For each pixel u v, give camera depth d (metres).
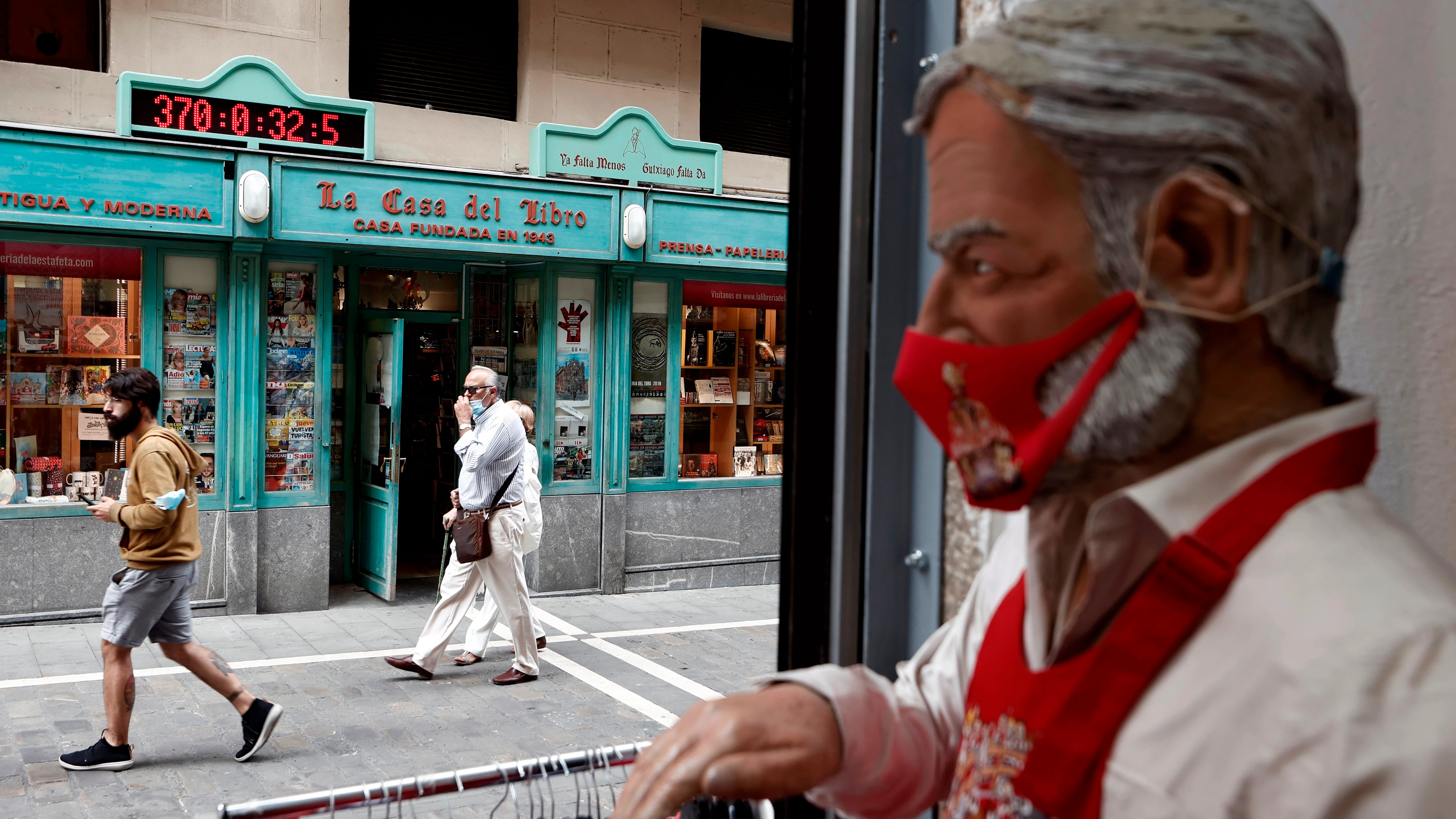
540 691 6.53
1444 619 0.52
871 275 1.26
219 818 1.28
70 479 7.73
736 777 0.78
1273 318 0.60
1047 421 0.65
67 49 7.66
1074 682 0.63
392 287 9.45
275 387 8.27
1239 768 0.55
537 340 9.29
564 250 8.85
